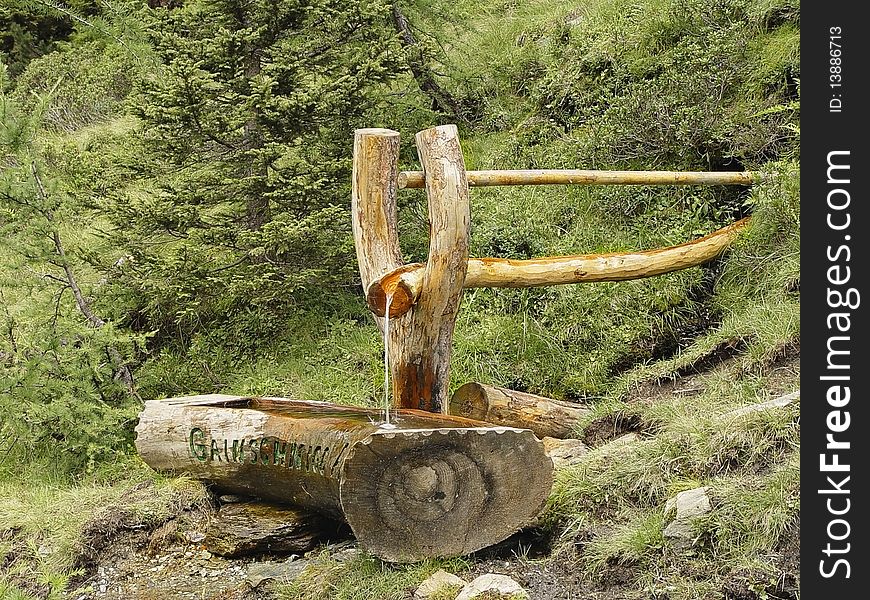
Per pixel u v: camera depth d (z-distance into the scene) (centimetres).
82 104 1342
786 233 675
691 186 781
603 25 1017
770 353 562
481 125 1041
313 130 784
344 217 748
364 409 527
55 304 751
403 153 910
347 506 420
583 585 418
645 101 827
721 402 532
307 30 820
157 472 573
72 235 970
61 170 831
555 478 480
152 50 760
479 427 443
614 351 700
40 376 681
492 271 588
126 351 728
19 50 1508
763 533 393
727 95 812
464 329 748
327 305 820
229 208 828
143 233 757
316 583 454
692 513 408
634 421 566
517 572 434
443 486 432
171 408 549
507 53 1112
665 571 400
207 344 809
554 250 804
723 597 379
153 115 742
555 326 728
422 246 847
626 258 645
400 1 1006
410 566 435
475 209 888
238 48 770
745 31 852
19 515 557
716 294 700
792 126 725
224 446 520
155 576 500
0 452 707
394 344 559
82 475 670
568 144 902
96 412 684
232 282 734
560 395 693
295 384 742
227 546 507
